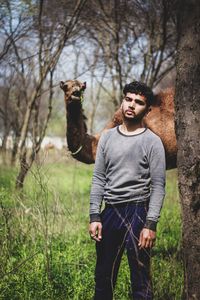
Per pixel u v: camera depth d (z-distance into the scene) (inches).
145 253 125.1
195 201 122.6
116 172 126.8
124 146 125.9
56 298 150.3
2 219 182.1
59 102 746.2
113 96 438.0
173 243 215.6
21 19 334.3
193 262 122.6
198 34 123.6
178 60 126.9
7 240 172.9
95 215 128.3
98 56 409.4
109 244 128.3
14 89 533.6
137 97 126.5
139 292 125.0
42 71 344.5
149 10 341.1
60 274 161.6
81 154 182.9
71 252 184.2
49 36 361.4
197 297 122.0
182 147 124.6
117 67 384.8
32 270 162.2
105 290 131.2
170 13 276.5
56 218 199.9
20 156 228.4
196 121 122.9
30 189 210.4
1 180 348.5
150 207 122.6
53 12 346.0
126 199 125.6
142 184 125.3
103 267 129.9
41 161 194.7
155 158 123.7
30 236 190.2
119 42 395.9
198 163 122.5
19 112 522.9
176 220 245.9
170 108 179.6
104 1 354.0
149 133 126.2
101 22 371.2
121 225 125.7
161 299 145.7
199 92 123.0
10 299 147.7
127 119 127.3
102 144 130.3
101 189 130.2
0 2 318.3
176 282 152.4
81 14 353.1
